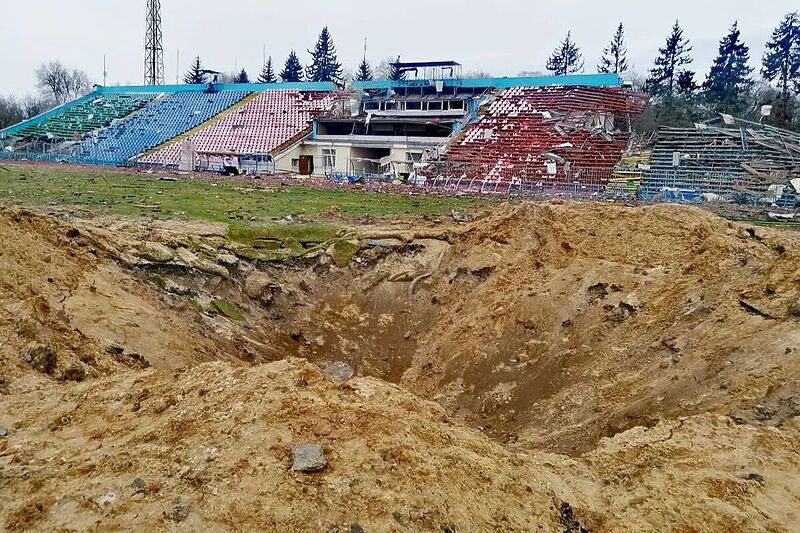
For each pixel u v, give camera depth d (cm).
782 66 7638
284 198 3656
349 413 1054
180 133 6500
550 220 2412
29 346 1270
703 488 1092
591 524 1020
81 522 780
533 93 5697
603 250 2233
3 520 780
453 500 913
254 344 2066
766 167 3884
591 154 4625
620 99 5694
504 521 930
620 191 3953
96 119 7069
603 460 1243
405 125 6047
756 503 1042
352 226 2748
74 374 1295
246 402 1056
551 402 1742
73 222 2214
